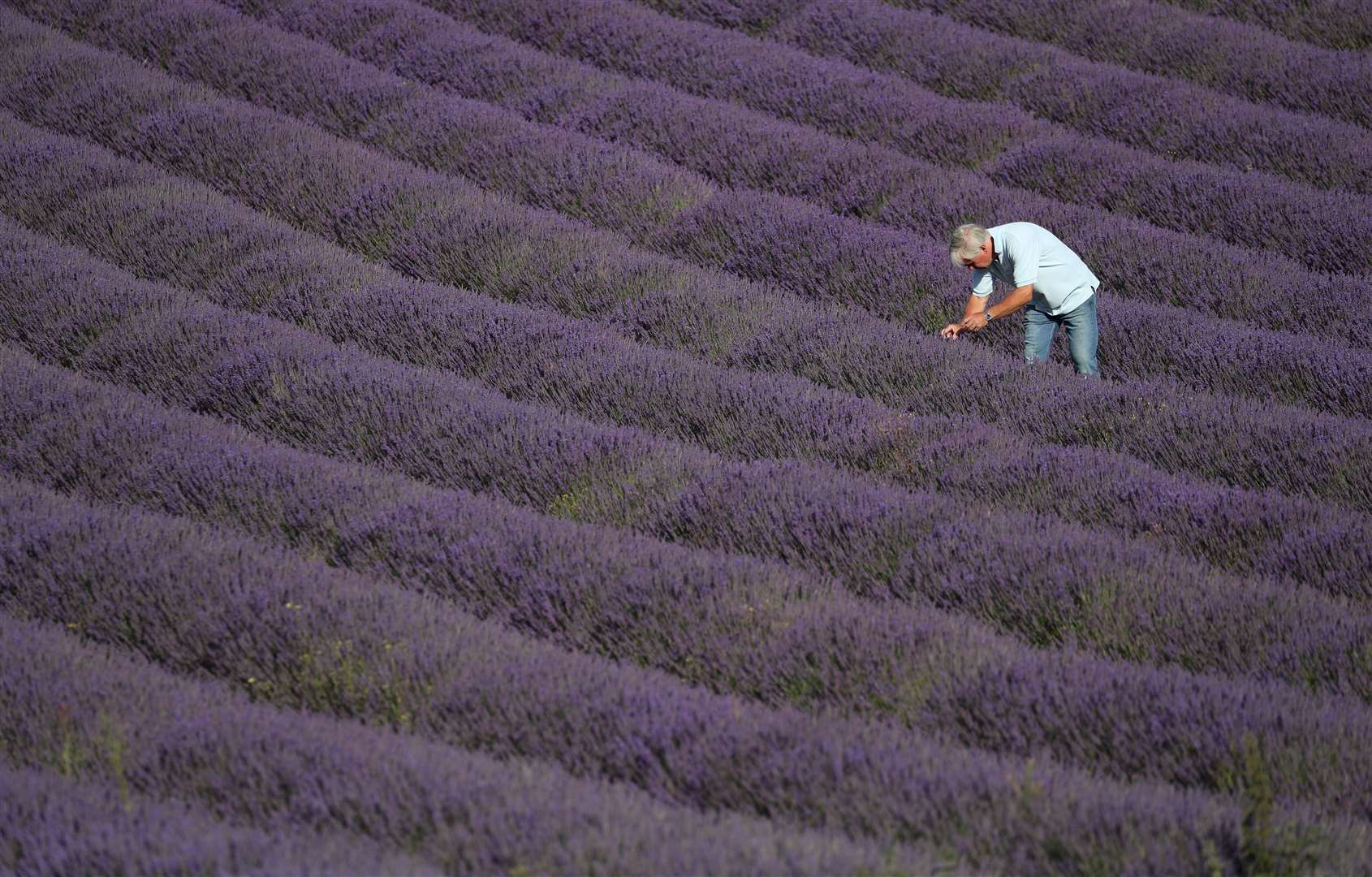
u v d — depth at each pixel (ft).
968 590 60.34
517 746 47.42
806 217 110.83
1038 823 39.68
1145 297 104.06
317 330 94.12
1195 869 37.29
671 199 116.06
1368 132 135.13
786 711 48.85
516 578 60.70
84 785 41.96
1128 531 67.10
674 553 62.54
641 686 49.78
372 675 51.31
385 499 67.92
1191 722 46.85
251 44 145.59
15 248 101.35
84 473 71.51
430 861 37.81
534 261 104.01
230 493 68.23
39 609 57.88
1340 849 39.14
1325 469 72.79
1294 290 100.48
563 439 74.18
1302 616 56.13
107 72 139.03
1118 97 139.44
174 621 55.98
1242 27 160.76
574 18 157.38
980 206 114.93
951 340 91.40
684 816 40.06
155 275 103.30
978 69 148.15
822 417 78.69
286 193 116.06
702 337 93.76
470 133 127.95
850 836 40.34
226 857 35.91
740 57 148.05
